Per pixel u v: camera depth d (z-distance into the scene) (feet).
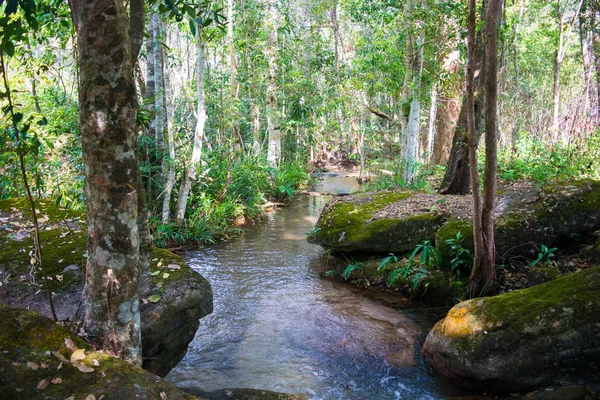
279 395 10.53
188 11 9.82
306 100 57.72
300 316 17.38
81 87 7.68
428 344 13.44
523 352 10.89
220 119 38.96
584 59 47.85
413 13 31.50
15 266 11.39
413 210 22.17
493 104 14.28
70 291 10.95
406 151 35.68
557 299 11.09
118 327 8.22
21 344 7.29
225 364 13.87
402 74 37.83
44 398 6.82
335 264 22.99
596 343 10.27
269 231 32.27
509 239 17.33
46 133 22.41
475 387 11.84
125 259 8.14
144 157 30.35
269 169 43.19
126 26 7.71
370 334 15.72
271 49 45.16
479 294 16.37
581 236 18.13
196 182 32.76
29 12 7.96
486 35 13.84
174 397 7.32
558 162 27.99
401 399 11.83
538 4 59.26
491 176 14.99
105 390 7.09
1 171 19.49
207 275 22.47
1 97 8.58
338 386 12.55
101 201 7.91
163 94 28.73
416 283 18.04
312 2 64.90
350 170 76.84
